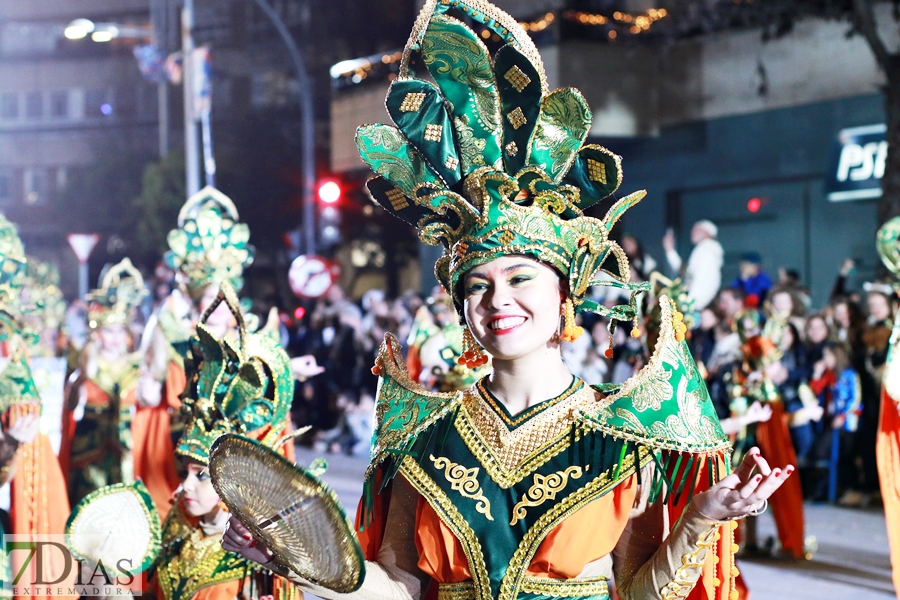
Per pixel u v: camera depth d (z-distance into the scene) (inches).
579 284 96.0
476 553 92.3
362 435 518.3
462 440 96.7
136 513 168.4
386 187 104.2
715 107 614.5
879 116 547.8
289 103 1333.7
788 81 583.8
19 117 2192.4
